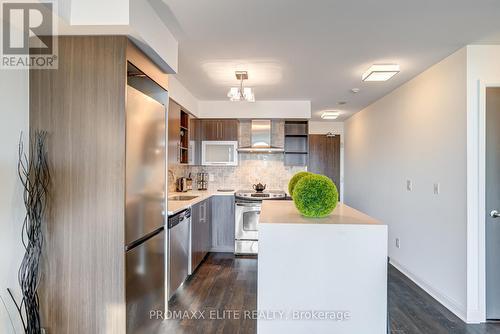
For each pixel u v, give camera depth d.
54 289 1.78
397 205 3.97
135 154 1.95
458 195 2.72
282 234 1.73
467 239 2.60
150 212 2.21
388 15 2.09
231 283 3.40
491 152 2.64
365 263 1.71
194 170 5.33
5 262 1.75
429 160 3.20
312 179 1.91
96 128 1.79
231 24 2.24
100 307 1.78
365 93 4.32
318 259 1.72
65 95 1.79
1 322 1.73
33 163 1.78
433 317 2.67
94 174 1.79
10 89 1.74
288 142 5.42
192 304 2.88
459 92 2.70
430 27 2.27
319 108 5.50
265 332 1.73
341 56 2.88
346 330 1.71
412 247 3.56
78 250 1.78
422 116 3.34
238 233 4.56
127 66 1.90
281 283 1.73
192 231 3.56
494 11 2.03
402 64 3.09
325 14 2.08
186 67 3.22
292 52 2.79
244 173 5.37
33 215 1.72
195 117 4.86
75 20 1.66
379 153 4.66
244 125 5.26
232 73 3.43
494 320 2.61
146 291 2.15
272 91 4.25
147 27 1.92
